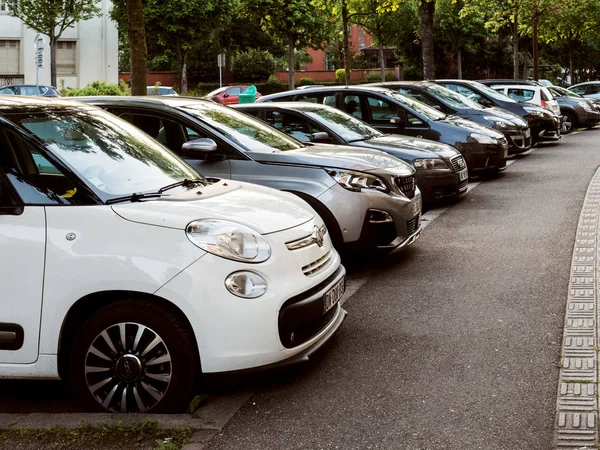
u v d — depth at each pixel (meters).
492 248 8.23
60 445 3.85
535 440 3.77
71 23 37.28
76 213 4.21
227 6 45.78
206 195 4.70
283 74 61.66
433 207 11.17
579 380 4.49
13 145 4.43
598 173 14.25
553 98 23.42
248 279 4.11
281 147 7.54
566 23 43.03
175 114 7.34
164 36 45.94
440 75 58.12
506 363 4.84
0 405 4.53
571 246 8.11
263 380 4.67
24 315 4.16
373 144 9.92
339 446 3.77
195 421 4.05
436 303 6.26
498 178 14.16
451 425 3.97
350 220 7.00
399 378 4.65
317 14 42.03
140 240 4.10
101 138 4.93
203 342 4.03
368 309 6.17
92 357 4.17
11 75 38.81
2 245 4.19
